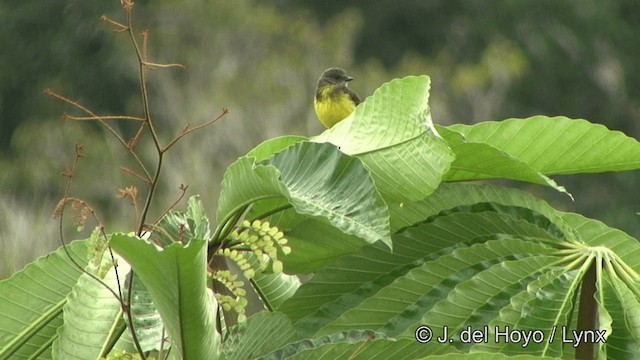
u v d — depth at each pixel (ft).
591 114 125.18
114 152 97.30
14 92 121.29
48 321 19.88
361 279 20.08
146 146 97.04
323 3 126.52
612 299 17.95
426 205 20.22
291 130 103.71
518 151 20.74
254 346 18.08
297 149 17.67
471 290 18.24
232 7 114.52
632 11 132.05
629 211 103.40
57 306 19.89
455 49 126.82
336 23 123.75
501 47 121.90
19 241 68.13
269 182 17.33
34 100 119.65
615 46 128.26
